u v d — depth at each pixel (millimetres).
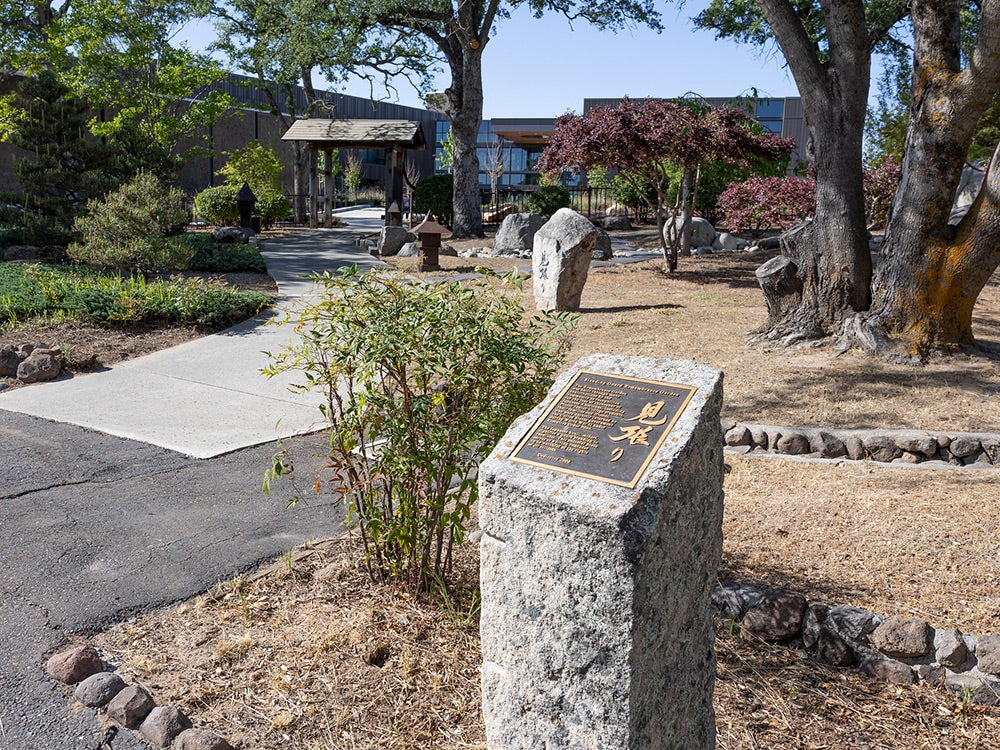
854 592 4250
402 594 4266
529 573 2785
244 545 4949
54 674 3592
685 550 2809
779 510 5387
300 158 32031
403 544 4129
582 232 12133
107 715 3354
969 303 8406
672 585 2748
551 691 2770
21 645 3836
